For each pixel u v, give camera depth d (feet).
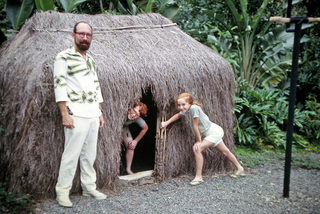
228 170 13.61
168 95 11.69
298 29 9.74
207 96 12.59
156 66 11.59
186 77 12.03
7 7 17.07
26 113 9.76
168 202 10.33
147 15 14.15
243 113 18.72
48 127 10.03
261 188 11.56
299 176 12.98
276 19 9.75
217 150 13.17
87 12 23.56
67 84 9.25
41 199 10.21
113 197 10.66
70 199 10.37
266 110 18.79
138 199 10.56
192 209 9.82
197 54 12.89
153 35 13.12
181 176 12.78
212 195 10.92
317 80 21.39
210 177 12.80
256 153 16.57
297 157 15.30
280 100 19.19
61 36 11.55
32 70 9.97
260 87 21.97
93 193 10.43
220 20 19.83
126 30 12.89
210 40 19.29
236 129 17.85
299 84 21.49
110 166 11.09
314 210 9.78
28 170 10.03
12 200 9.39
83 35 9.20
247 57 20.33
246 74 20.51
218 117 12.97
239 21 19.29
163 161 12.24
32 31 11.73
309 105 20.13
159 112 12.01
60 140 10.27
